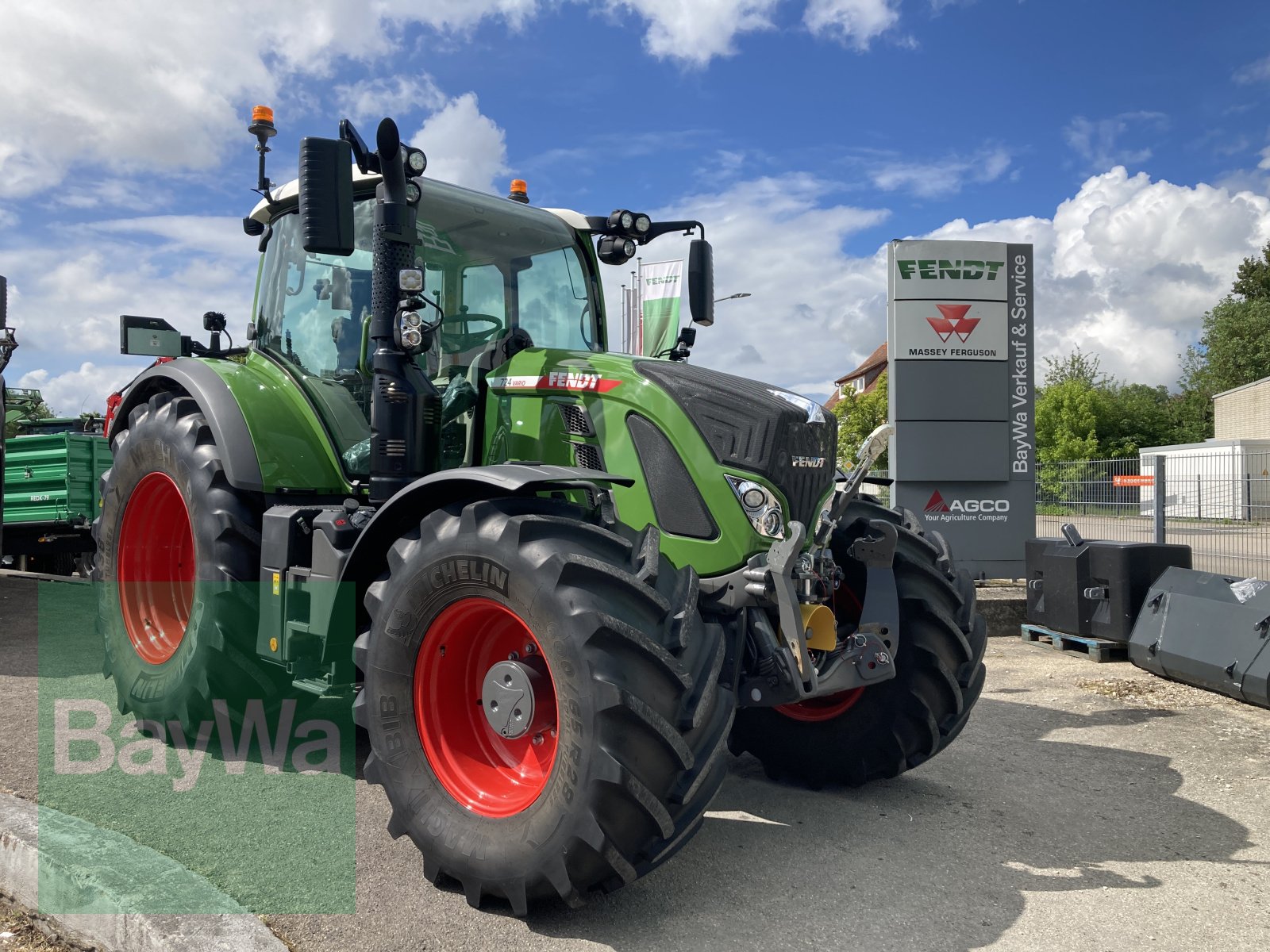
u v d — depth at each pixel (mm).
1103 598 6320
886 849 3105
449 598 2693
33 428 11695
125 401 4699
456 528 2703
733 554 3004
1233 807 3562
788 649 2904
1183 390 53500
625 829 2373
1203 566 7645
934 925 2541
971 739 4512
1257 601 5316
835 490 3422
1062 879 2873
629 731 2346
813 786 3781
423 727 2762
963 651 3604
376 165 3350
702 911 2600
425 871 2717
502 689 2643
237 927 2303
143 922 2299
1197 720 4863
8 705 4477
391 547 3002
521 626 2771
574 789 2348
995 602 7387
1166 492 7660
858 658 3152
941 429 8492
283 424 3918
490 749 2812
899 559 3592
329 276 4062
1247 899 2740
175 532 4375
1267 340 48062
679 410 3123
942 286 8469
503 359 3701
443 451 3648
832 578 3256
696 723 2475
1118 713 5000
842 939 2445
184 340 4676
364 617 3381
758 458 3010
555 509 2715
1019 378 8547
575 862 2373
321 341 4055
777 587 2857
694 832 2562
